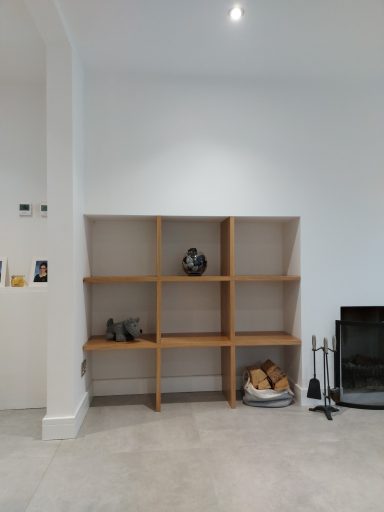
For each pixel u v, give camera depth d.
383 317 2.78
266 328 3.08
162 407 2.69
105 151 2.67
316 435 2.25
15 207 2.90
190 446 2.10
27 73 2.78
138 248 3.00
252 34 2.27
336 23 2.17
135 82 2.72
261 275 2.95
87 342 2.66
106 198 2.65
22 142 2.91
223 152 2.76
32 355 2.67
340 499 1.63
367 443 2.14
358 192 2.85
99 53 2.46
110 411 2.62
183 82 2.76
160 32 2.23
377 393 2.73
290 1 1.98
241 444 2.13
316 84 2.85
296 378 2.83
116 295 2.99
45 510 1.55
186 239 3.05
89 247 2.85
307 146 2.82
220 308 3.07
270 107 2.81
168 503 1.60
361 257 2.84
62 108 2.29
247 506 1.58
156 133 2.72
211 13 2.06
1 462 1.94
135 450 2.06
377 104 2.89
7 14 2.10
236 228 3.08
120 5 1.98
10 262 2.88
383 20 2.14
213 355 3.07
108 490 1.69
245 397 2.74
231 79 2.79
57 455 2.01
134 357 2.99
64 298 2.27
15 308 2.66
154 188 2.70
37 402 2.68
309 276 2.78
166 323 3.03
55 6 1.93
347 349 2.75
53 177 2.28
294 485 1.73
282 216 2.78
